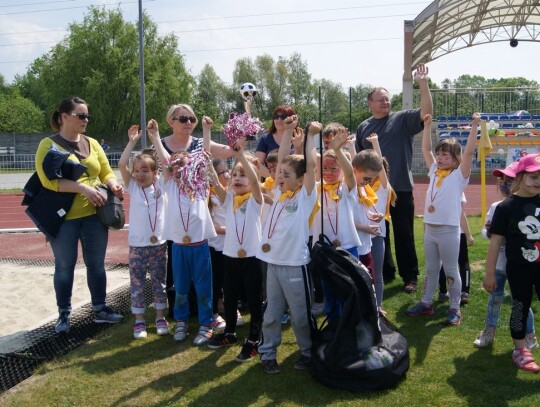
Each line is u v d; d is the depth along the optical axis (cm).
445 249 468
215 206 502
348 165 403
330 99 6469
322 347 375
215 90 6328
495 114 2630
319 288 416
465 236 533
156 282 479
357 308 358
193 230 442
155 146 462
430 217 473
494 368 382
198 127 5088
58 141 482
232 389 362
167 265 522
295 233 374
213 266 495
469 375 372
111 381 380
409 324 475
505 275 416
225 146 525
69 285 487
